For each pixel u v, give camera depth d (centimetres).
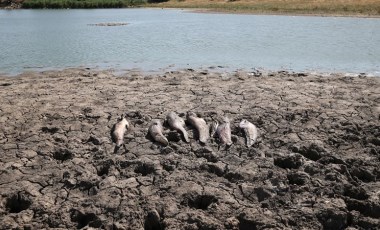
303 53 2191
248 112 1157
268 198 757
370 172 836
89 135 1040
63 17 4809
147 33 3203
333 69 1805
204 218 705
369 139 976
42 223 716
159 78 1633
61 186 814
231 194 771
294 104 1218
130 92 1402
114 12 5575
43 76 1741
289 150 938
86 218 732
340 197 759
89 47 2531
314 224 696
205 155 916
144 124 1095
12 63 2048
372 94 1321
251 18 4009
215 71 1803
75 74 1767
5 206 768
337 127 1046
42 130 1074
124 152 948
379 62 1928
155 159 899
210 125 1070
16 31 3425
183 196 769
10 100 1330
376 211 722
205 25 3628
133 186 800
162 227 709
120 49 2444
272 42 2583
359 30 2959
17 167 875
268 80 1561
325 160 883
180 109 1202
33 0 6384
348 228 691
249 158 899
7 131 1068
